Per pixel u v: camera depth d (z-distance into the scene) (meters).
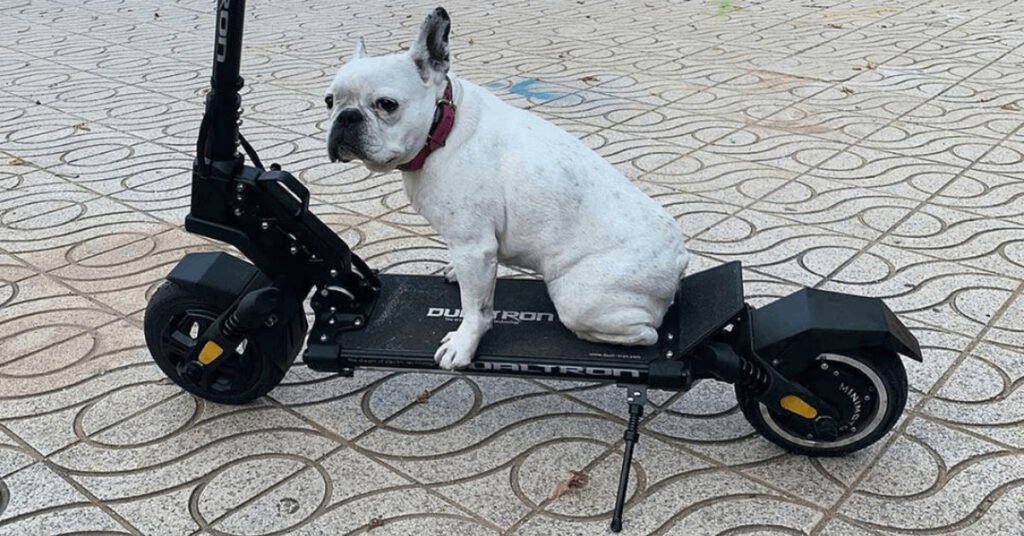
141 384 3.33
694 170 5.38
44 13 11.06
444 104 2.68
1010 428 2.94
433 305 3.13
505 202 2.73
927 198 4.85
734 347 2.78
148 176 5.47
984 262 4.09
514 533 2.56
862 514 2.60
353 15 10.53
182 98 7.17
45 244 4.55
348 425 3.08
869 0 10.90
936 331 3.53
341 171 5.50
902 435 2.94
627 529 2.56
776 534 2.53
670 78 7.42
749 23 9.66
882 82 7.15
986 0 10.65
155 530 2.61
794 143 5.80
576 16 10.27
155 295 3.05
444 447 2.96
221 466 2.88
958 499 2.64
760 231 4.52
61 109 6.95
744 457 2.87
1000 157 5.41
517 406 3.18
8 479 2.83
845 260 4.17
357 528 2.60
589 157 2.84
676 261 2.82
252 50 8.74
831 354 2.68
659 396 3.21
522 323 3.01
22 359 3.50
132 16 10.75
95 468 2.88
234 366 3.08
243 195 2.79
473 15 10.46
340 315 3.00
